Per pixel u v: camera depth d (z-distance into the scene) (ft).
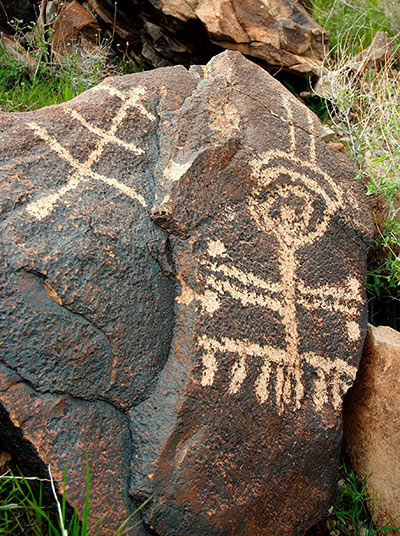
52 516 4.66
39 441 4.25
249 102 6.13
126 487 4.47
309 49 9.39
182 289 4.94
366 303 6.21
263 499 4.95
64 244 4.52
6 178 4.62
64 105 5.32
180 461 4.54
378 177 6.98
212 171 5.33
